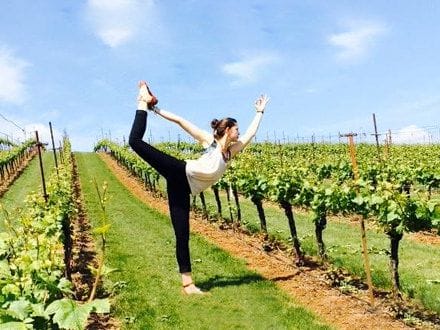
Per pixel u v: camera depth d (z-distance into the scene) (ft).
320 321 26.45
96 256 42.91
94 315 27.91
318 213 36.94
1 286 15.67
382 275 33.65
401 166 70.85
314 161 94.22
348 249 42.98
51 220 30.94
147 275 35.94
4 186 104.68
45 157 172.14
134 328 25.89
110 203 80.28
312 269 36.83
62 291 17.46
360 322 26.13
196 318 26.91
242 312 27.63
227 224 58.65
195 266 38.17
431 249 42.86
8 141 200.75
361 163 80.48
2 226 55.21
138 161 105.40
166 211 72.95
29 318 13.42
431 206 28.04
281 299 29.73
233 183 55.62
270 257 41.11
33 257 19.81
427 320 26.35
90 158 176.24
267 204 74.38
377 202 29.07
